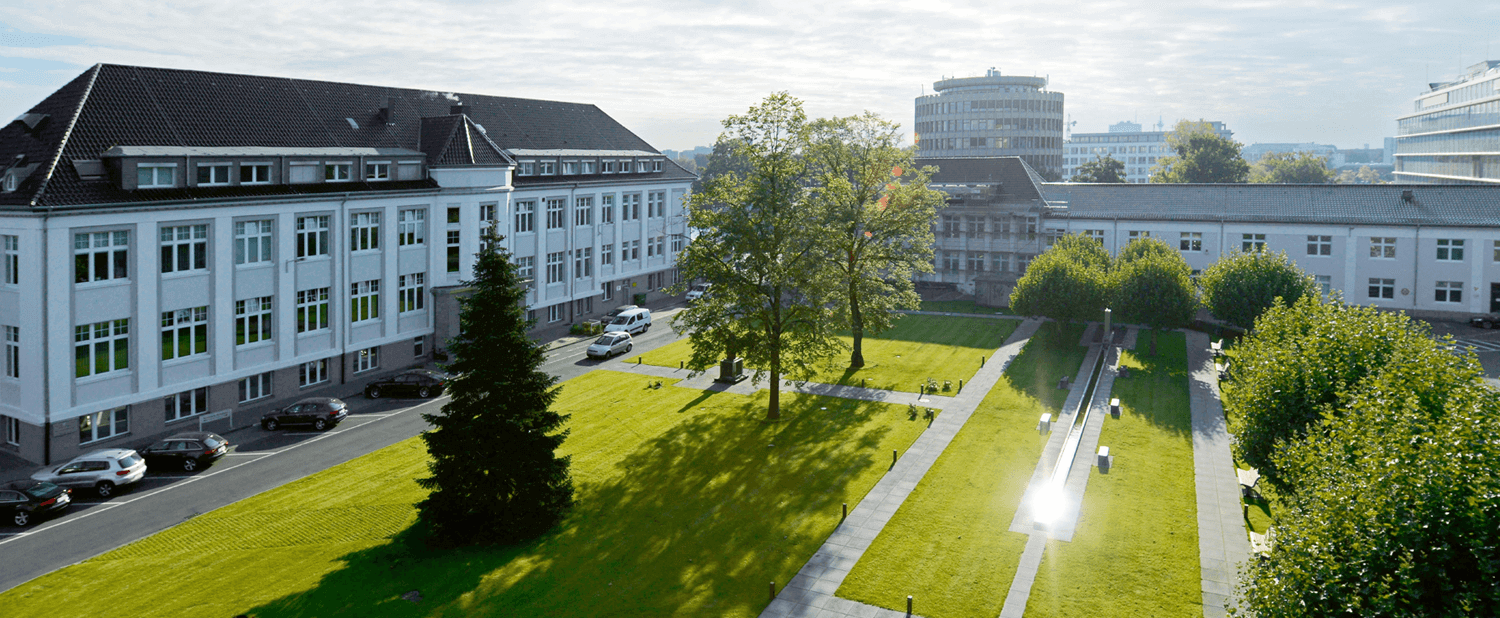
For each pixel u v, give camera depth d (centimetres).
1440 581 1670
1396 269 7375
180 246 4391
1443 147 14288
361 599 2725
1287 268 6044
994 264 9019
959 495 3553
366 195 5269
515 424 3070
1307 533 1894
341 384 5284
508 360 3125
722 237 4700
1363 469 1922
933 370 5822
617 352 6247
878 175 5784
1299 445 2459
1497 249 7025
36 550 3123
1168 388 5309
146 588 2816
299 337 5022
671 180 8581
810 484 3700
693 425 4588
